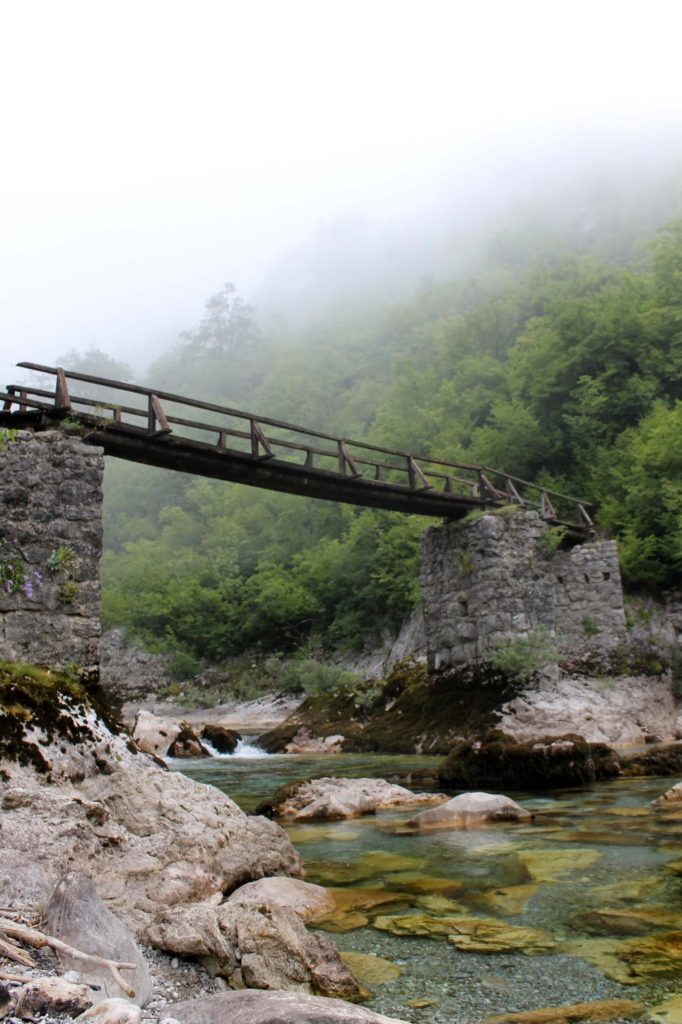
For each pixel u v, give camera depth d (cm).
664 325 3139
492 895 527
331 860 650
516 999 355
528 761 1102
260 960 375
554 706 1700
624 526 2442
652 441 2512
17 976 290
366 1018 286
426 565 1958
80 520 1055
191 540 6519
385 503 1745
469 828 783
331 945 396
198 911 402
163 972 369
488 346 5362
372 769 1394
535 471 3188
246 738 2117
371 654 3462
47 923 351
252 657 4069
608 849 653
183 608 4325
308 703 2195
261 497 5881
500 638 1773
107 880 451
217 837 554
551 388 3203
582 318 3262
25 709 562
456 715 1750
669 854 625
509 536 1867
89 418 1151
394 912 496
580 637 2041
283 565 4666
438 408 4369
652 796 954
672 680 1944
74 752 566
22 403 1086
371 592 3538
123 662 4253
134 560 6194
